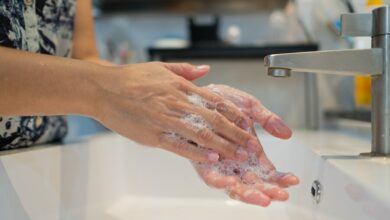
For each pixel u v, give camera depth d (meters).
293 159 0.55
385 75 0.35
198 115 0.34
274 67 0.34
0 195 0.34
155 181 0.64
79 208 0.49
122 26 1.55
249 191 0.31
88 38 0.63
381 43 0.35
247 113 0.40
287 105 0.91
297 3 0.95
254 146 0.35
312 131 0.76
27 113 0.33
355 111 0.72
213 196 0.62
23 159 0.38
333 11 0.76
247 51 0.85
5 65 0.31
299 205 0.46
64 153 0.46
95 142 0.54
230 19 1.51
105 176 0.57
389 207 0.20
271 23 1.15
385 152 0.35
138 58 1.37
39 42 0.47
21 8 0.43
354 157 0.35
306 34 0.91
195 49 0.86
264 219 0.52
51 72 0.32
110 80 0.33
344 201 0.28
